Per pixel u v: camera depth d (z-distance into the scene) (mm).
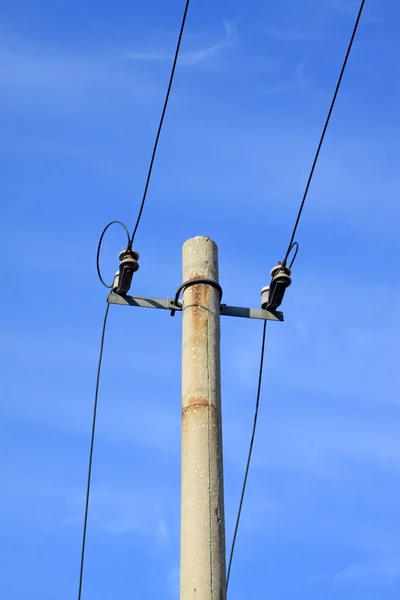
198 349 8633
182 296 9219
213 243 9406
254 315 9609
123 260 9695
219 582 7371
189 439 8102
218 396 8414
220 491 7852
